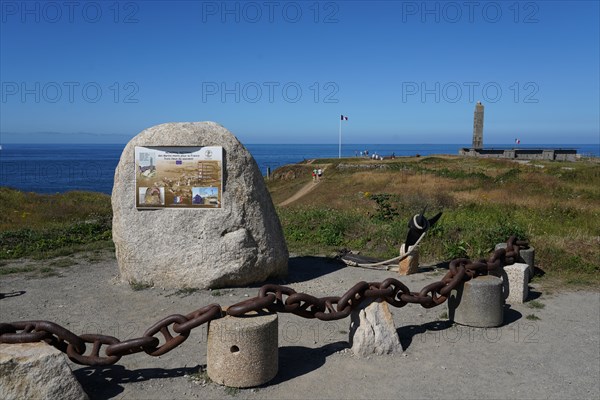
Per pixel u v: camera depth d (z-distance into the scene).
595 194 20.56
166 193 8.05
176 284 7.96
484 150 54.44
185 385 4.80
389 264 9.87
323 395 4.66
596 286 8.62
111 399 4.54
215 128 8.25
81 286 8.36
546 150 47.41
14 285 8.47
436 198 19.25
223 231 7.98
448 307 6.76
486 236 10.88
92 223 14.14
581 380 5.07
